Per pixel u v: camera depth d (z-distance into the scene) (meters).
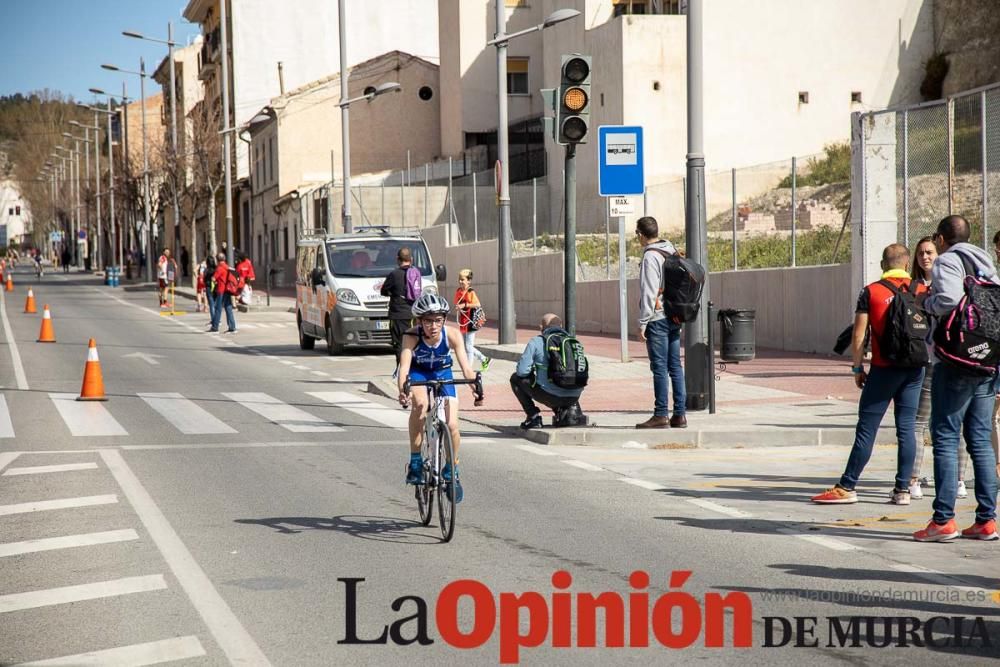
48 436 14.78
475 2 60.66
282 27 79.69
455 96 61.75
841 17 45.66
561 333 14.41
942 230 8.91
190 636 6.32
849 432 13.88
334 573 7.72
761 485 11.14
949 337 8.48
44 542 8.73
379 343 27.95
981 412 8.65
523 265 37.56
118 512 9.88
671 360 14.07
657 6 47.56
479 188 48.62
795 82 45.44
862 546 8.48
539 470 12.09
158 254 102.75
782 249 26.64
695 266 13.97
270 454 13.30
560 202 47.09
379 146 68.19
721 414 15.41
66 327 38.09
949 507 8.61
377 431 15.33
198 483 11.34
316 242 29.83
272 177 71.38
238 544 8.62
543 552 8.30
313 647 6.12
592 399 17.77
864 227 21.47
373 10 80.50
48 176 151.50
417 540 8.75
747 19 45.03
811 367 21.28
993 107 19.31
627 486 11.10
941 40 46.03
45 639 6.28
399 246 29.08
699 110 15.48
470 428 15.52
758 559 8.06
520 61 60.53
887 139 21.45
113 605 6.96
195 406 18.23
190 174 77.62
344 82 39.25
